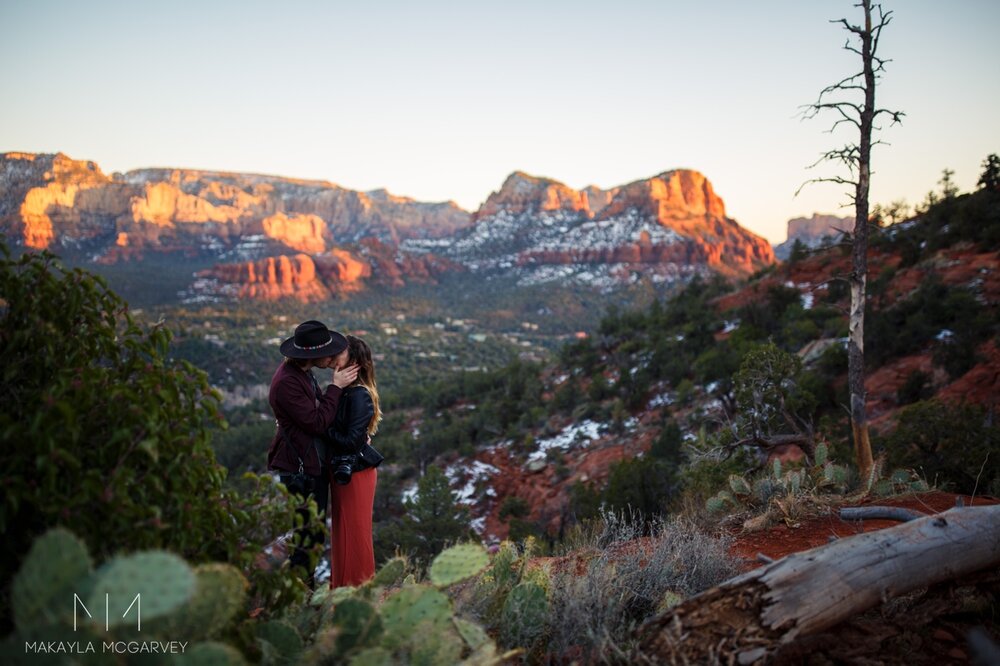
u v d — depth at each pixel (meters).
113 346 2.05
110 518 1.63
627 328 49.66
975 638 2.02
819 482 5.44
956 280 27.66
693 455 9.88
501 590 2.77
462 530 19.94
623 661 2.10
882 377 22.73
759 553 3.77
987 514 2.62
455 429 41.09
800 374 20.59
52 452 1.60
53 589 1.30
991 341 20.38
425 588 1.98
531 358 170.12
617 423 32.28
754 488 5.41
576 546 4.43
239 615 1.92
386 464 39.97
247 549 2.04
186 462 1.89
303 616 2.29
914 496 5.09
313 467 3.25
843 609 2.13
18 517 1.69
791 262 42.88
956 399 17.17
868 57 9.36
